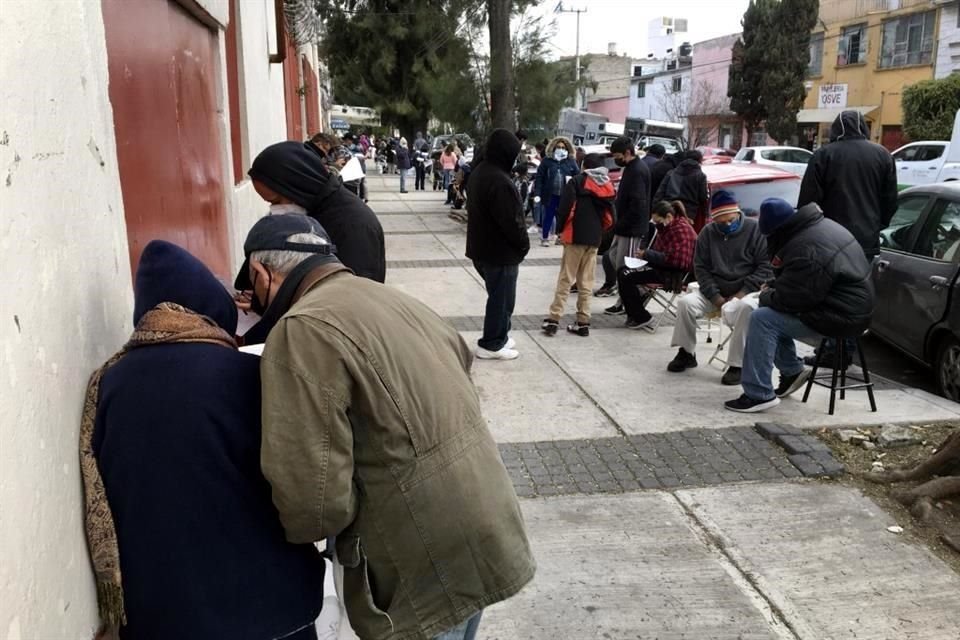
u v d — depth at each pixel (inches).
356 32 1322.6
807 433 187.6
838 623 118.3
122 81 107.8
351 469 64.4
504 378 232.2
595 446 181.9
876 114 1309.1
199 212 166.4
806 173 230.4
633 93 2281.0
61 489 57.7
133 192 111.0
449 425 69.2
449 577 69.3
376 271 138.9
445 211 726.5
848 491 159.8
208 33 188.9
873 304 191.6
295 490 61.7
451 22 748.6
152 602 62.1
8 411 49.3
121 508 61.5
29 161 55.1
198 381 62.2
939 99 1029.8
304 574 68.1
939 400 211.8
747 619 119.3
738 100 1491.1
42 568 53.4
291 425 62.2
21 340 51.9
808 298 187.3
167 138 135.8
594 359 252.4
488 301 246.1
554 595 125.0
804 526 146.0
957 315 218.5
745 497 157.4
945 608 121.8
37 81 57.5
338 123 1569.9
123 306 79.4
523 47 696.4
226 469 62.2
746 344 200.2
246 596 63.7
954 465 159.5
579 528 145.8
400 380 66.9
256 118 287.9
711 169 406.6
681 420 197.5
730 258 233.5
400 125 1453.0
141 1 120.9
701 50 1797.5
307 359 63.8
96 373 65.8
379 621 69.3
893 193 223.9
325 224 135.6
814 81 1475.1
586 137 1467.8
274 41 361.4
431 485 67.4
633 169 320.2
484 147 233.8
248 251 80.1
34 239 55.3
